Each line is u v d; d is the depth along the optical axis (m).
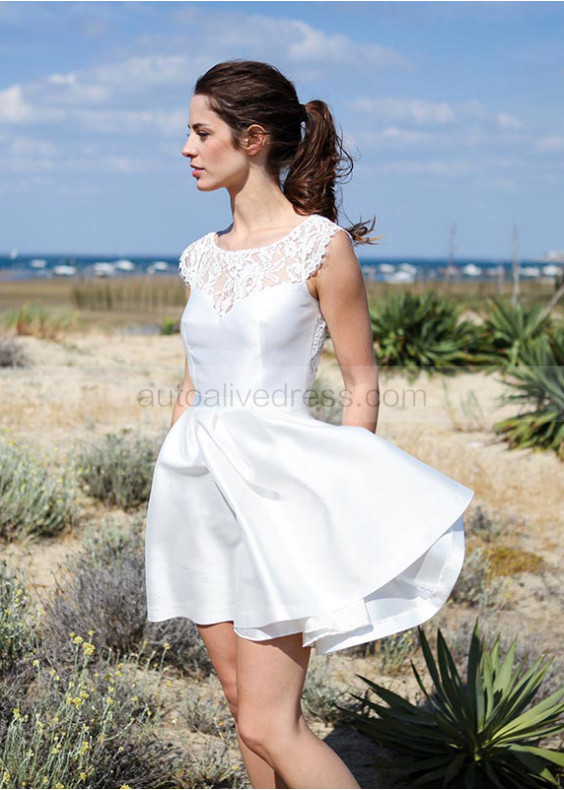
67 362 20.95
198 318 4.02
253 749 3.71
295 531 3.72
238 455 3.84
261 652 3.67
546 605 8.56
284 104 3.93
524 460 14.33
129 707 5.57
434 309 22.73
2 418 13.90
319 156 4.04
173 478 4.04
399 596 3.78
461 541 3.77
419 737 5.78
